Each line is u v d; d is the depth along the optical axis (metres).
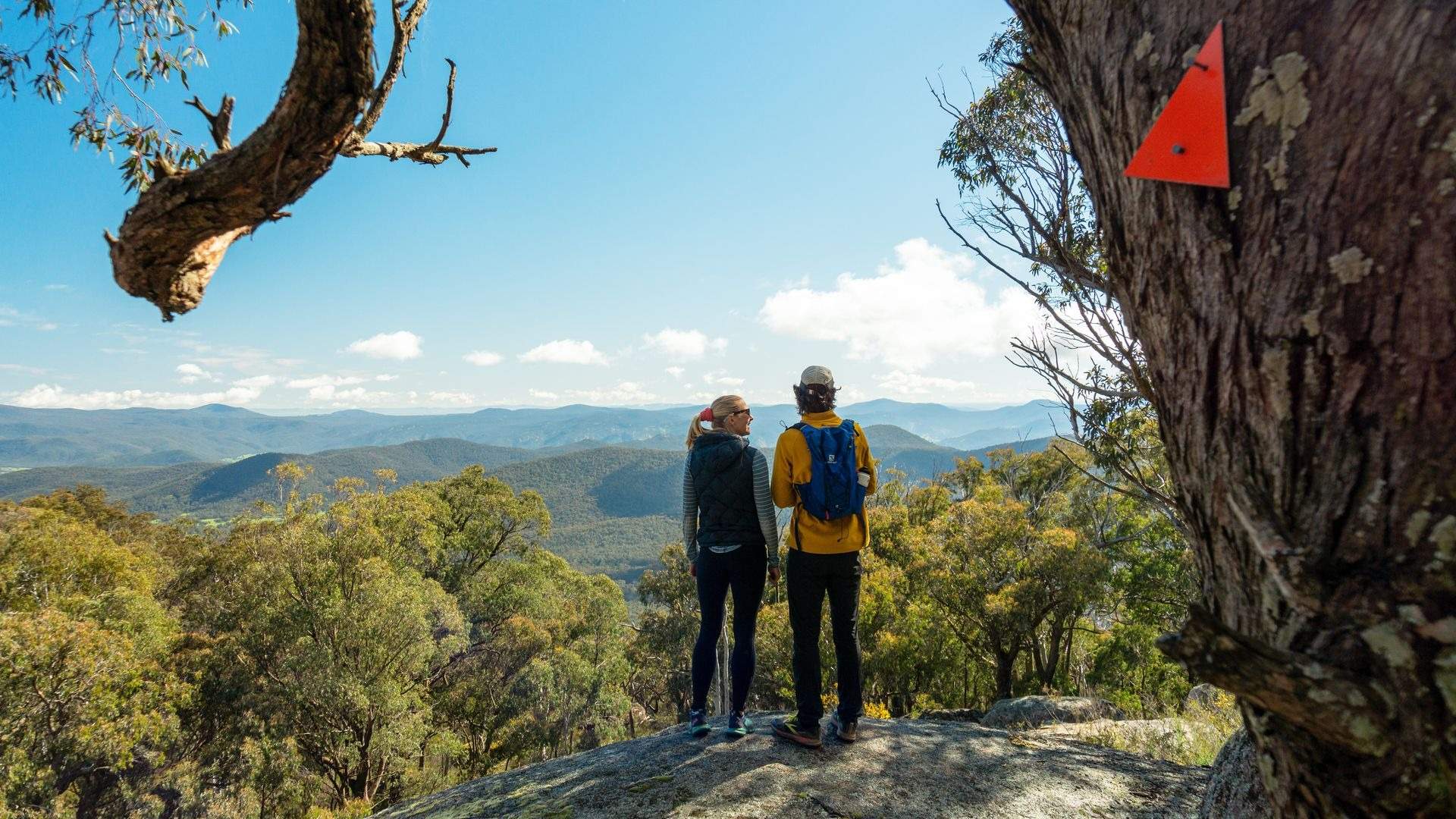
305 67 1.23
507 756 31.62
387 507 28.89
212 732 25.66
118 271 1.44
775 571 3.43
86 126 2.70
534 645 33.41
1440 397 0.76
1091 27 1.12
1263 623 0.95
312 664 22.16
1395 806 0.79
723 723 3.82
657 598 41.78
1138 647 23.83
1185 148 0.97
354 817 22.55
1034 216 5.16
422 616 24.17
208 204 1.35
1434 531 0.76
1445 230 0.76
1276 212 0.88
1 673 16.81
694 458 3.48
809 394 3.32
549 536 39.88
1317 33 0.84
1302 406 0.88
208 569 28.11
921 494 30.11
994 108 6.13
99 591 23.92
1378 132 0.80
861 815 2.69
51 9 2.76
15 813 17.11
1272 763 1.01
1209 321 0.98
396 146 1.72
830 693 19.38
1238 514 0.96
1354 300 0.82
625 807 2.81
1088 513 25.05
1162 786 3.01
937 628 22.91
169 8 2.96
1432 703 0.76
